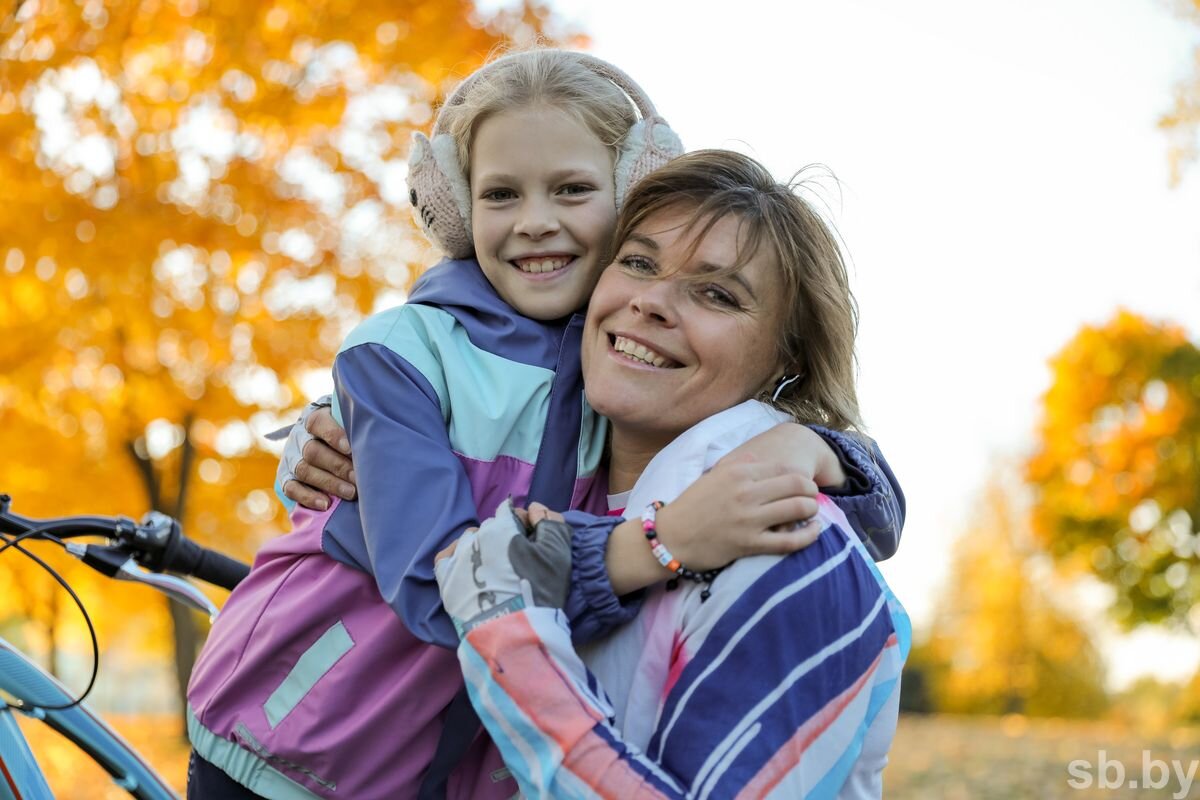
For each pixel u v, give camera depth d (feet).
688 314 5.40
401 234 19.08
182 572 7.23
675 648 4.93
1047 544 49.57
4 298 18.17
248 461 20.21
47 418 19.42
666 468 5.30
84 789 20.63
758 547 4.82
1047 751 29.60
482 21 18.63
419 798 5.44
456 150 6.30
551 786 4.63
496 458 5.67
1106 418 43.04
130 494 20.65
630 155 6.12
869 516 5.51
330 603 5.63
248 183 18.28
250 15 18.16
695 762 4.66
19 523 7.02
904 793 26.09
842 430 5.93
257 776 5.60
